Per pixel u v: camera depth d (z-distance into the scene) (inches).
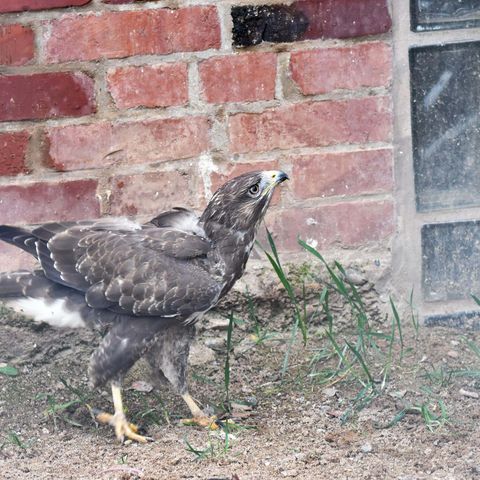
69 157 299.6
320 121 301.4
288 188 304.8
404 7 296.5
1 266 303.6
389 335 295.9
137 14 293.4
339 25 296.5
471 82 301.9
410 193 306.0
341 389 285.0
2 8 289.9
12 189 299.4
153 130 300.0
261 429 270.2
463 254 309.6
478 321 308.7
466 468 245.0
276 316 307.1
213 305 272.7
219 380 293.0
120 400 271.6
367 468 246.2
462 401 276.4
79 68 295.4
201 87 298.5
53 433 272.2
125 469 248.2
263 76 298.5
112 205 303.1
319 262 307.1
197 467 249.4
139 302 266.1
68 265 270.8
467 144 305.0
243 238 276.8
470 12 298.0
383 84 300.4
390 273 308.3
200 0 293.7
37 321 297.3
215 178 303.6
